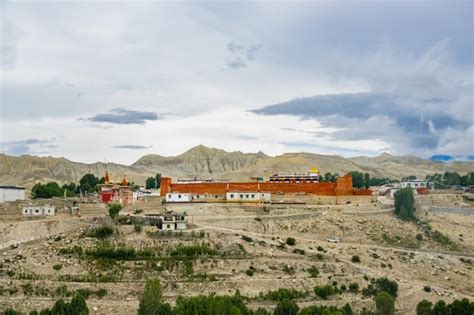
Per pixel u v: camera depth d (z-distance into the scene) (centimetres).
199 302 19512
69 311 19512
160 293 19812
